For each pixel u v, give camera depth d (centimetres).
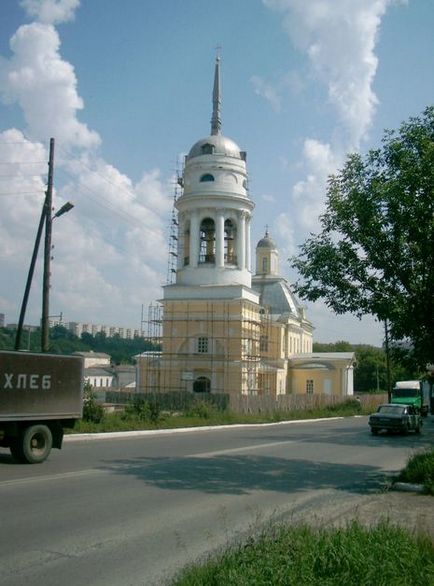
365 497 1282
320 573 599
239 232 5494
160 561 768
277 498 1248
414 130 1504
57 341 11175
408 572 611
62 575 707
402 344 1576
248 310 5572
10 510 1029
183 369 5431
